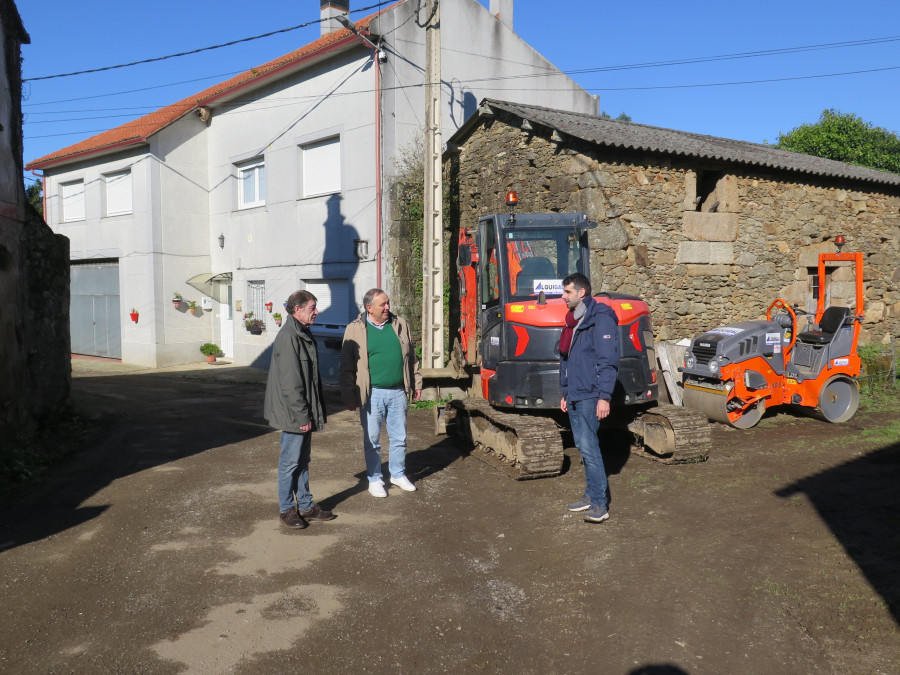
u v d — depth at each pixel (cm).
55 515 525
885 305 1227
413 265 1275
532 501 557
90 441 783
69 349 876
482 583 403
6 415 680
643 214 970
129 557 441
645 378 648
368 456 571
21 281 752
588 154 932
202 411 991
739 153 1073
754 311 1067
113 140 1777
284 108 1480
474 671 309
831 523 475
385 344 562
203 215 1720
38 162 1972
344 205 1345
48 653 322
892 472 598
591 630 344
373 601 379
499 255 670
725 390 795
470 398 758
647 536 469
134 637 338
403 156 1290
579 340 496
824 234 1141
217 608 370
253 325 1553
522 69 1531
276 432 837
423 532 490
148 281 1659
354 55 1305
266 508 543
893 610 347
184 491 588
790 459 656
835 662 306
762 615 352
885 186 1208
